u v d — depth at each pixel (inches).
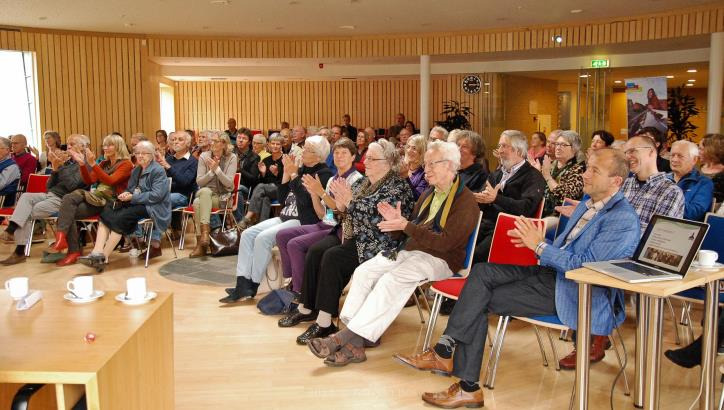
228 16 360.8
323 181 178.5
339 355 135.0
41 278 212.2
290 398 118.0
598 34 376.5
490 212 170.6
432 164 134.9
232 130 467.5
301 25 388.8
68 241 233.3
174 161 277.0
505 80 494.6
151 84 449.7
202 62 466.0
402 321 167.2
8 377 64.4
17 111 406.3
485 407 114.6
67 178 244.8
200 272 222.1
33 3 325.4
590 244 109.5
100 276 215.6
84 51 415.5
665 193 140.3
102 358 68.1
